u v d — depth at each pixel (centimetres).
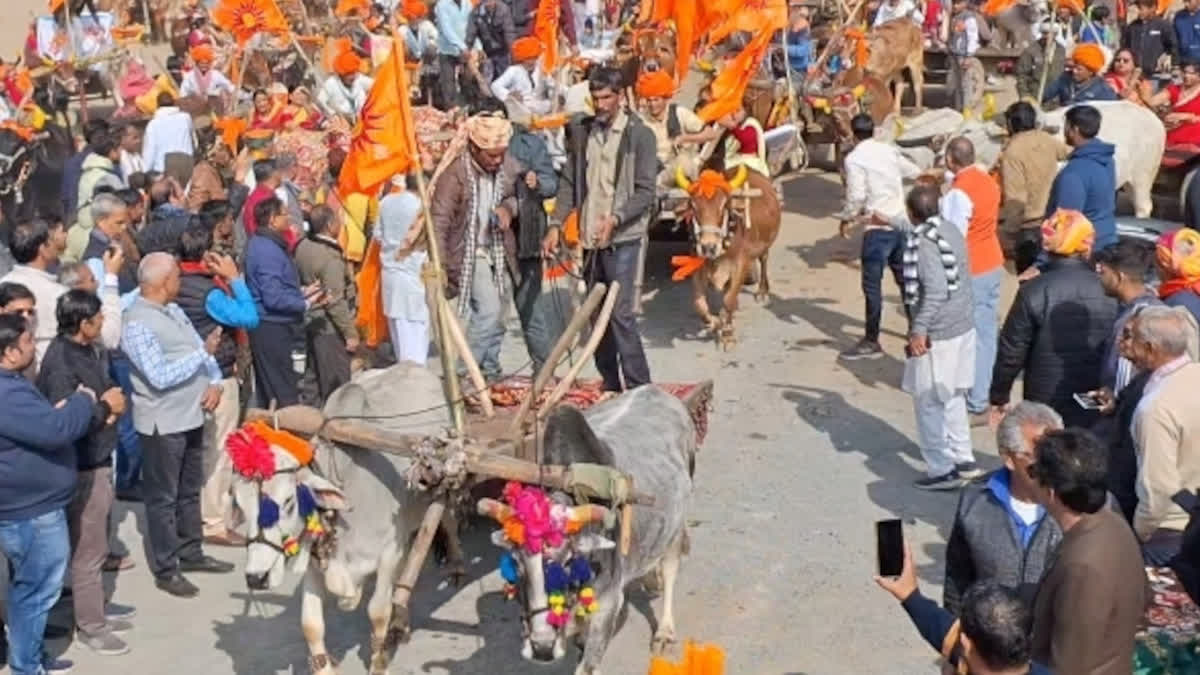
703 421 976
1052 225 898
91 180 1324
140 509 1072
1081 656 552
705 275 1359
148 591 942
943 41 2234
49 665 834
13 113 1728
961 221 1130
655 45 1661
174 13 2308
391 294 1157
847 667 834
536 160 1075
